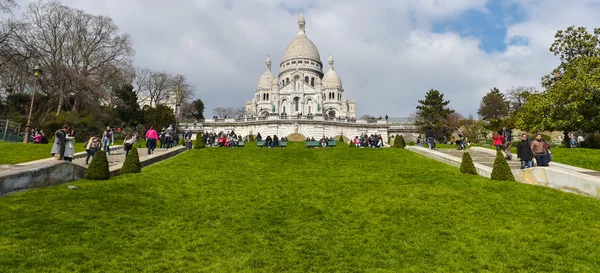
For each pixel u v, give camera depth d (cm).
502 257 961
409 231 1134
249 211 1302
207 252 973
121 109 6031
